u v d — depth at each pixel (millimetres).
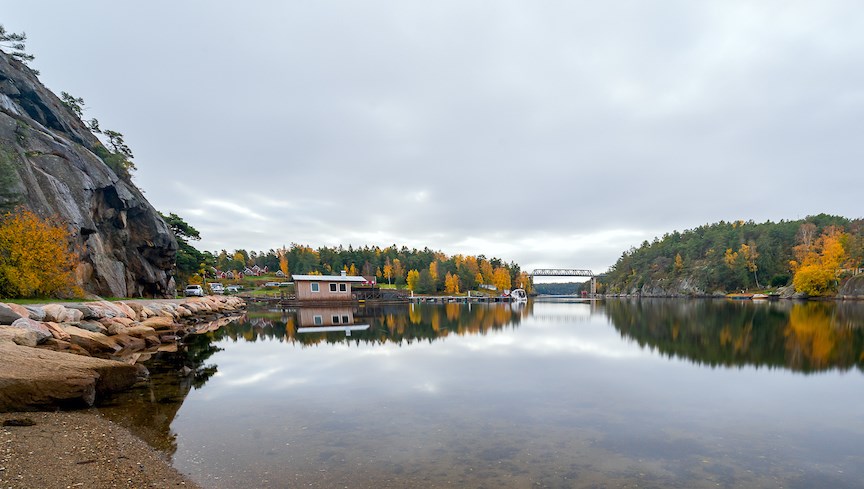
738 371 12719
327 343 19609
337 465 5891
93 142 39875
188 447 6543
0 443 6129
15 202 22250
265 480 5406
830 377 11898
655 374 12258
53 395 8211
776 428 7605
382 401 9312
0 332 11211
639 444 6773
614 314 41344
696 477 5602
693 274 122062
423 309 52688
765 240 102250
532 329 26203
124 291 33094
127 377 10336
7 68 31609
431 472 5672
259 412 8461
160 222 41594
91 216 28688
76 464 5656
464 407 8852
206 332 24812
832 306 48188
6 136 24828
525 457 6215
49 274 20781
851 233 82375
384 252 137250
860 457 6305
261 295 77188
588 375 12117
